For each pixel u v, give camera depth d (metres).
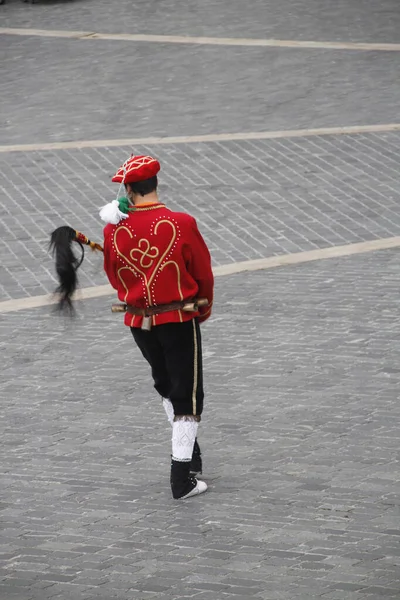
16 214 42.00
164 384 22.06
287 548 19.42
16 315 33.00
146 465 23.31
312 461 23.17
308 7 78.56
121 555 19.36
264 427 24.97
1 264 37.25
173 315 20.95
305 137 50.81
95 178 45.94
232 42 69.06
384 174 45.81
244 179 45.41
